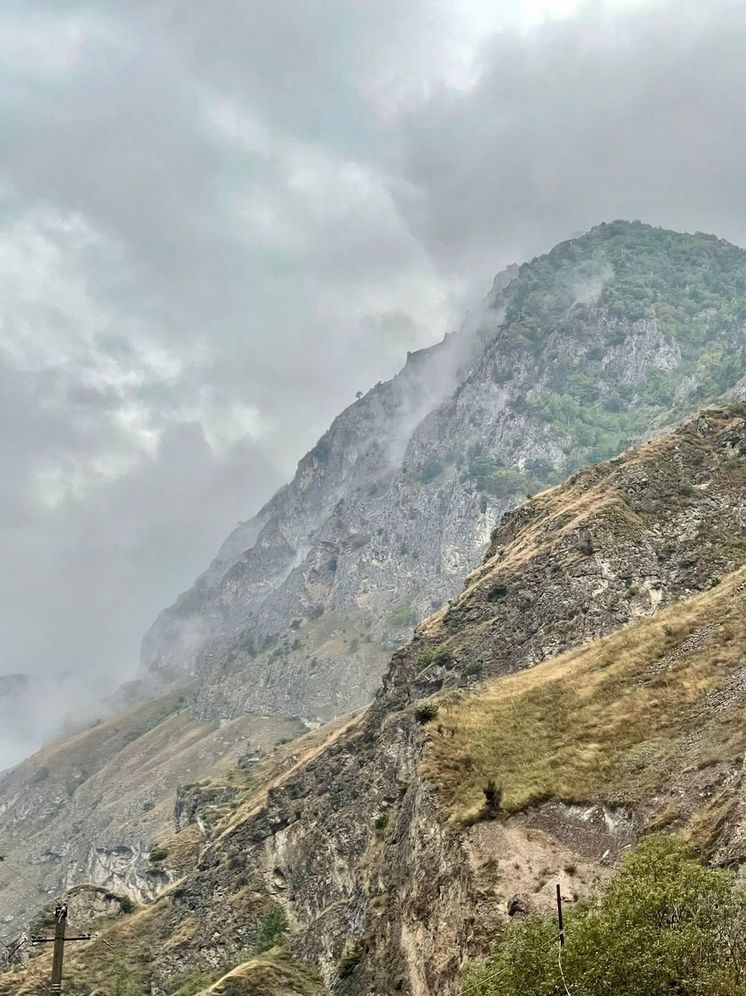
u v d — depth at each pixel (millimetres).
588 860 55344
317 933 101312
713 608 77125
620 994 32531
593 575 107750
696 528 111500
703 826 48312
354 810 113000
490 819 62875
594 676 76938
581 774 62969
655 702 67438
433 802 69188
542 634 105188
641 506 118000
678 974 32031
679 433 130500
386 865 79625
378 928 72875
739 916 33469
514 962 37000
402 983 62750
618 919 34438
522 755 69312
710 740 58031
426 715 85688
